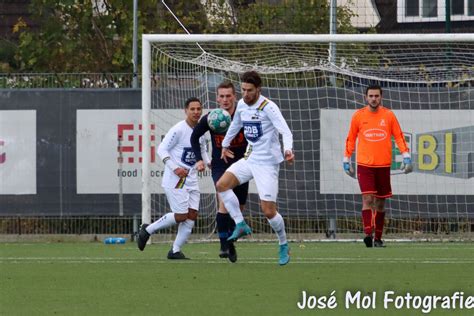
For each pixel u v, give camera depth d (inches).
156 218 1953.7
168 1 2434.8
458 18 2822.3
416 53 2043.6
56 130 1951.3
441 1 2834.6
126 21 2352.4
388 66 2037.4
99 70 2358.5
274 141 1321.4
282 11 2342.5
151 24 2391.7
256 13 2359.7
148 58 1863.9
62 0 2369.6
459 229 1968.5
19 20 2490.2
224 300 1040.2
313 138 1973.4
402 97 1962.4
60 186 1953.7
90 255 1589.6
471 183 1961.1
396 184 1962.4
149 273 1286.9
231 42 1911.9
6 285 1168.8
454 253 1624.0
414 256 1560.0
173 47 1979.6
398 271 1301.7
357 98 1972.2
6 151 1947.6
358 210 1968.5
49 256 1569.9
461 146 1958.7
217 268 1347.2
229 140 1371.8
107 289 1129.4
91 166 1951.3
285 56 2033.7
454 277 1230.3
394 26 2856.8
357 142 1769.2
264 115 1307.8
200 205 1951.3
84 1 2374.5
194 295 1077.1
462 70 1990.7
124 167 1953.7
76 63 2378.2
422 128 1962.4
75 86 1994.3
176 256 1504.7
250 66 1979.6
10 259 1509.6
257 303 1019.9
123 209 1957.4
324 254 1604.3
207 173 1947.6
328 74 1987.0
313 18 2322.8
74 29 2381.9
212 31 2391.7
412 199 1964.8
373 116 1742.1
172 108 1961.1
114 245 1839.3
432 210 1964.8
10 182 1951.3
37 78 1990.7
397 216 1964.8
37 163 1953.7
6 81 1993.1
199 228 1953.7
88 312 966.4
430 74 1998.0
